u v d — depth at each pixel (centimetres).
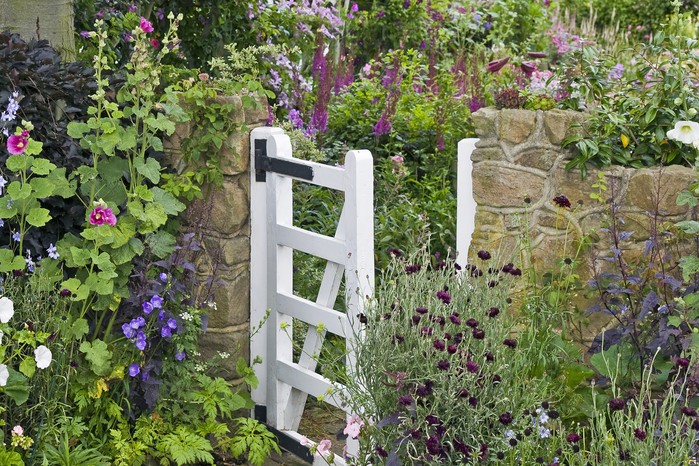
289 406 441
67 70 415
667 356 382
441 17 1008
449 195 588
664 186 399
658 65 434
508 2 1153
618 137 423
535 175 414
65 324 372
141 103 429
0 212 369
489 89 696
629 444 309
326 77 660
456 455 331
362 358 353
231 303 439
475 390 334
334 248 399
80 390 381
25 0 448
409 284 360
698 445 328
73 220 411
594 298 412
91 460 366
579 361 409
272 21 701
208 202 435
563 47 1021
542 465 322
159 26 674
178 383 409
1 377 330
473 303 359
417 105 656
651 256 398
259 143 433
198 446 395
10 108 371
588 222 411
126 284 407
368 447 354
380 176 595
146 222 394
